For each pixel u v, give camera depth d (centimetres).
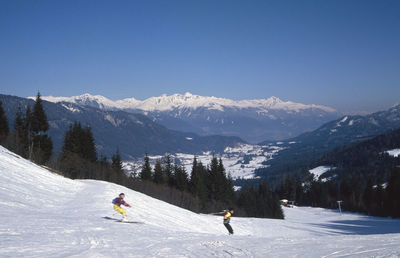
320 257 1158
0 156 4631
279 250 1334
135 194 5184
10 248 1219
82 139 10231
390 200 12850
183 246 1434
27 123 8800
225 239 1684
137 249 1350
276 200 13000
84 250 1277
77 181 5519
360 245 1400
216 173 11625
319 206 18850
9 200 2695
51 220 2005
